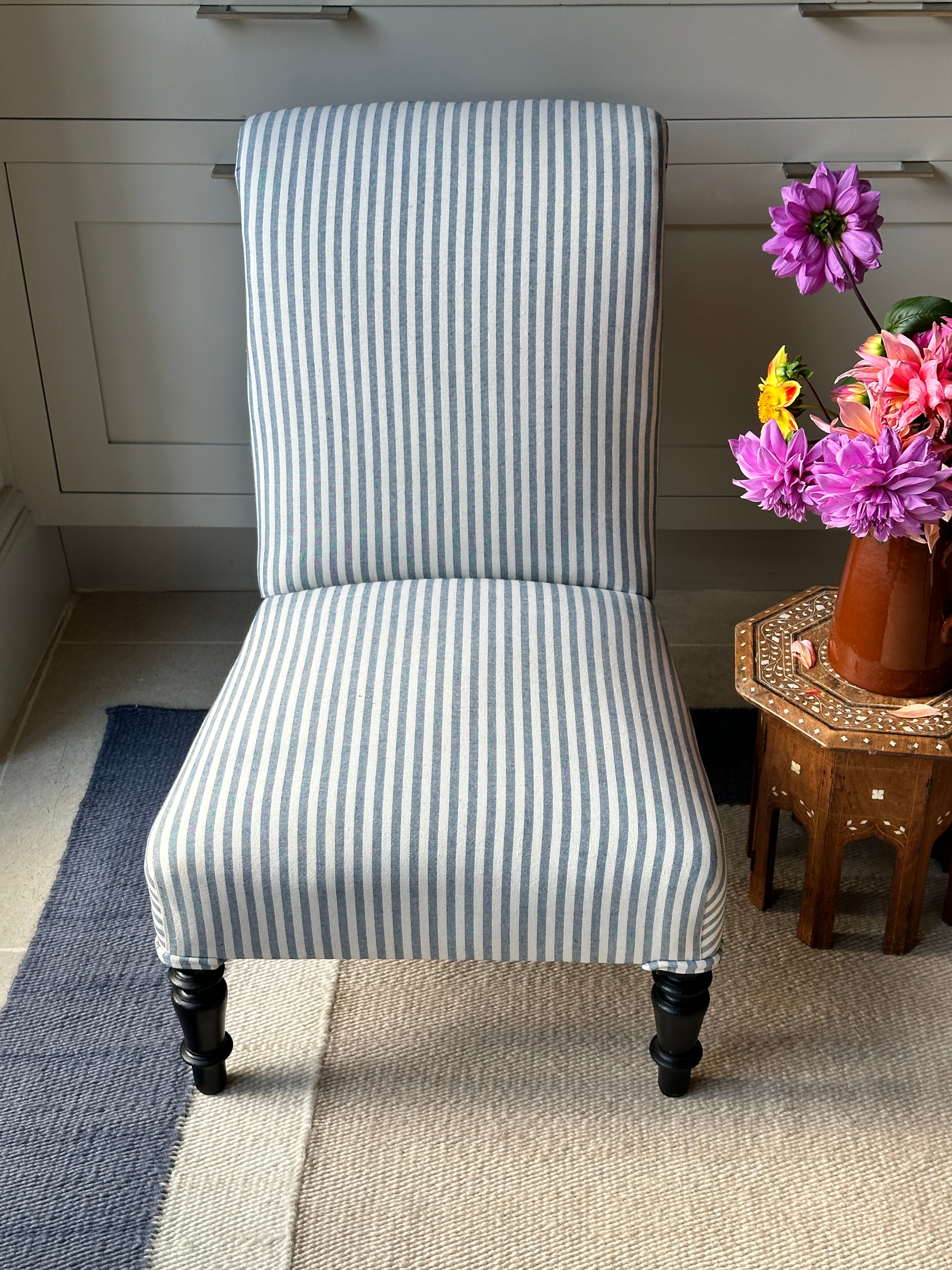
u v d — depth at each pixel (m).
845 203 1.29
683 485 2.06
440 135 1.44
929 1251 1.26
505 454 1.46
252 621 2.25
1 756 1.93
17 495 2.05
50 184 1.79
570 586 1.50
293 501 1.50
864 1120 1.39
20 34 1.68
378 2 1.66
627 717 1.30
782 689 1.47
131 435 2.01
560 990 1.55
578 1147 1.36
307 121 1.46
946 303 1.30
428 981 1.56
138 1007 1.53
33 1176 1.33
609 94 1.74
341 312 1.44
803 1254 1.26
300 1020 1.51
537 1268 1.25
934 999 1.53
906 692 1.45
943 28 1.67
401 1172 1.34
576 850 1.18
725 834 1.78
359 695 1.31
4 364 1.93
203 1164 1.35
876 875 1.72
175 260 1.85
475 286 1.43
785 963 1.58
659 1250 1.26
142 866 1.73
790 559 2.26
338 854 1.19
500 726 1.27
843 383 1.96
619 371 1.45
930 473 1.17
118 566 2.30
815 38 1.69
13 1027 1.50
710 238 1.84
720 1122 1.39
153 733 1.96
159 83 1.72
